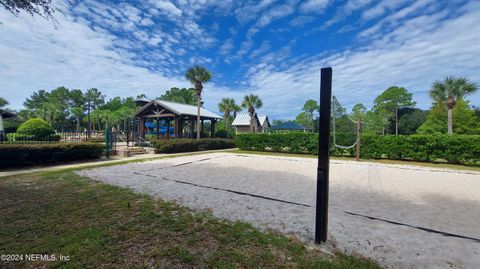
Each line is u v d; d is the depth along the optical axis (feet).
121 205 13.12
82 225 10.38
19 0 15.12
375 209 13.43
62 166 29.71
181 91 189.47
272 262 7.62
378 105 145.59
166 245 8.65
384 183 20.57
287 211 12.85
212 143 63.62
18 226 10.27
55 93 209.97
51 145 31.58
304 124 173.06
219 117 80.69
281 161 36.65
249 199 15.15
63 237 9.23
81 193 15.57
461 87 58.65
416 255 8.36
